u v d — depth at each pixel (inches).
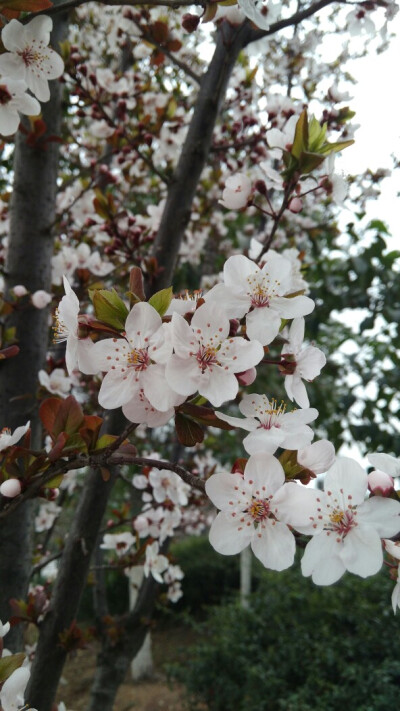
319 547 4.7
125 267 16.7
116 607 54.8
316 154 6.9
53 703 10.0
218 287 5.5
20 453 5.8
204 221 21.5
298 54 17.2
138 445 23.5
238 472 5.1
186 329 4.9
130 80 18.0
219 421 5.1
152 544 13.4
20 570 11.3
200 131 11.4
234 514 4.9
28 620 9.9
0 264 15.3
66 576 10.2
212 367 4.9
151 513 14.9
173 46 12.6
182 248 21.9
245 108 16.9
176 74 21.3
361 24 11.3
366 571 4.5
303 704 24.7
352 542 4.7
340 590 31.4
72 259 15.9
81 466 5.5
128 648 15.1
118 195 22.3
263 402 5.5
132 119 20.3
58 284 15.4
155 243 11.5
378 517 4.7
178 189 11.4
